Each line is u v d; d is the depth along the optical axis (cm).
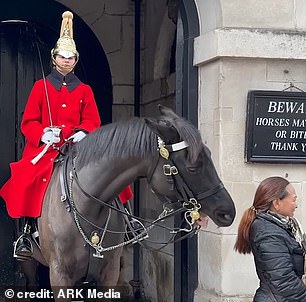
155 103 763
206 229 567
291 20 557
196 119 586
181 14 593
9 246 763
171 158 425
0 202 763
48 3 786
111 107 802
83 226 457
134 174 441
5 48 784
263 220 410
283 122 552
